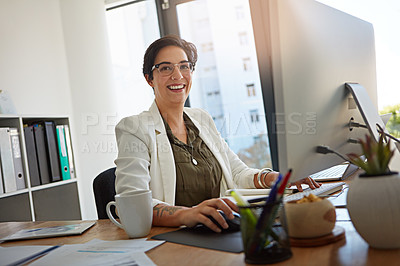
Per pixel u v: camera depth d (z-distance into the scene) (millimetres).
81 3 3652
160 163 1427
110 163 3688
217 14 11836
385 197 631
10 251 967
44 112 3412
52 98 3508
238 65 11617
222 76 11836
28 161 2674
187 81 1617
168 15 3705
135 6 3861
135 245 867
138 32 3949
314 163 876
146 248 829
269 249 653
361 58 1109
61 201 2863
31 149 2709
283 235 666
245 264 663
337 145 968
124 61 4008
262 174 1472
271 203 662
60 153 2906
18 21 3275
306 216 713
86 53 3646
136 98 3996
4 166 2488
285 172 800
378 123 1013
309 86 843
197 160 1522
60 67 3635
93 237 1034
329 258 640
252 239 657
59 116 2949
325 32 919
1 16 3135
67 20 3682
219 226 906
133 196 951
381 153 662
